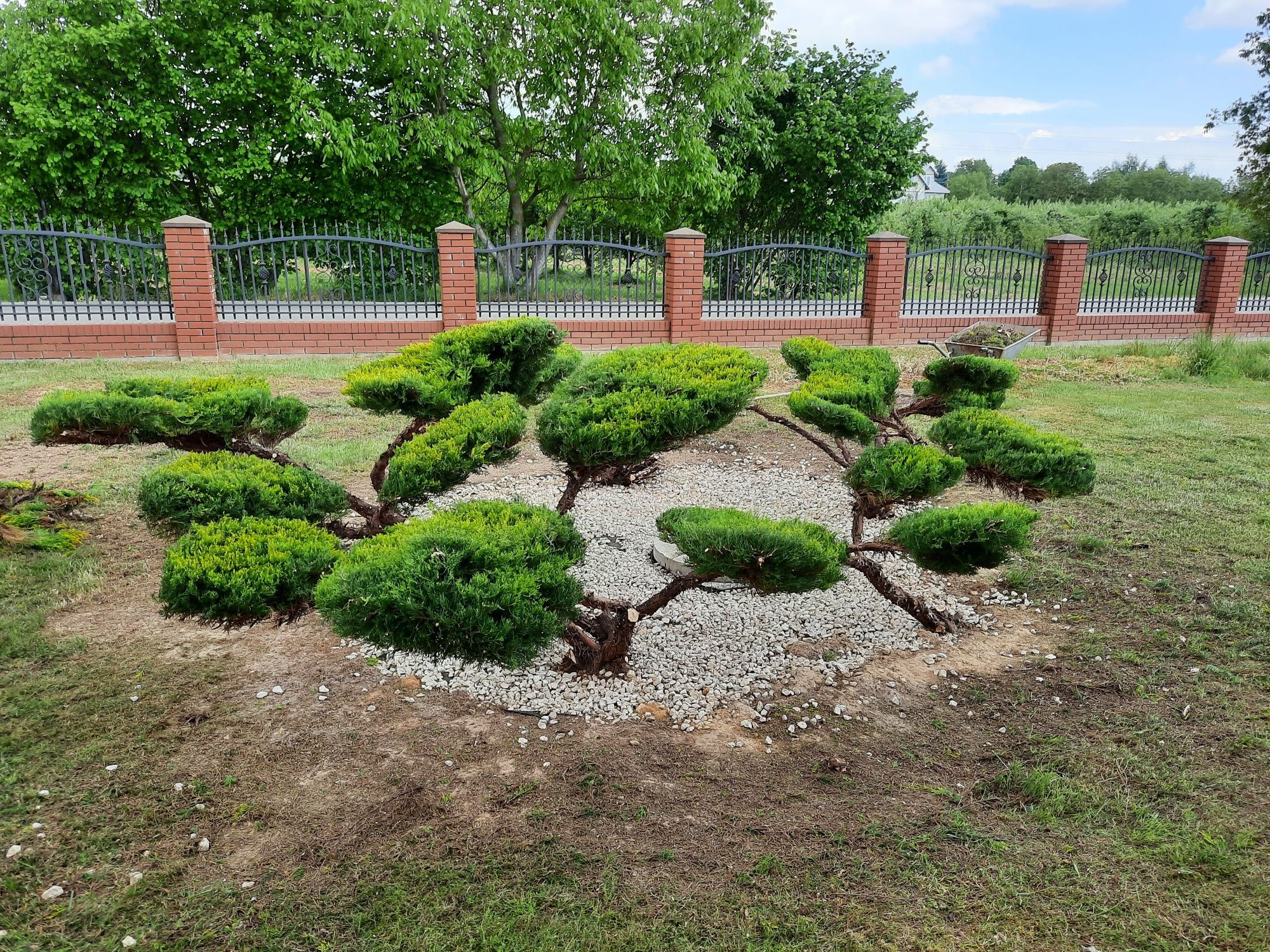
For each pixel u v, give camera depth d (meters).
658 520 3.66
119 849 2.59
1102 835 2.70
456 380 4.05
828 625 4.24
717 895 2.43
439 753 3.13
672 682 3.67
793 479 6.77
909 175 21.08
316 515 3.41
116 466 6.32
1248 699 3.50
